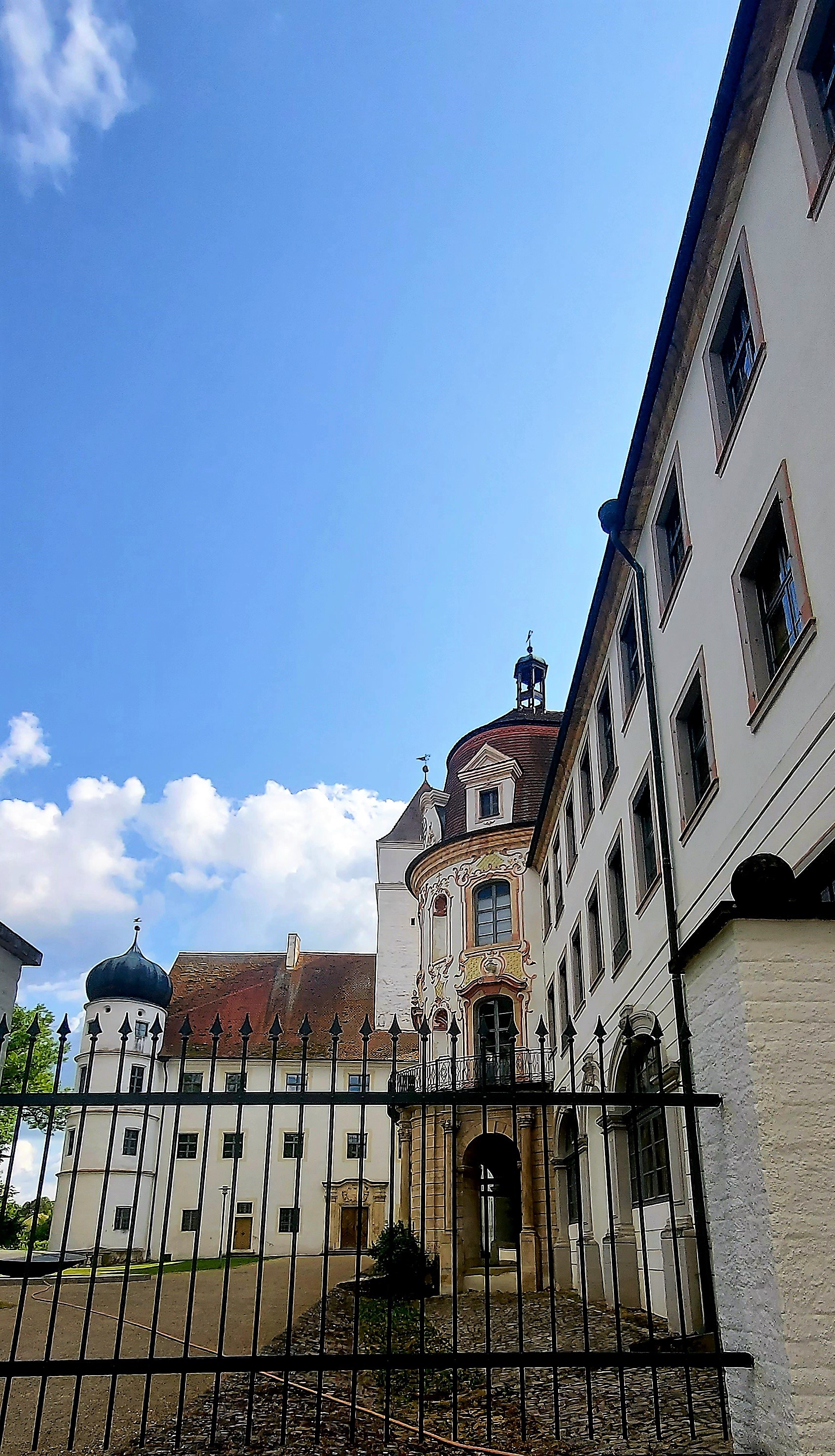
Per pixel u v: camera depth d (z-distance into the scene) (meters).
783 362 10.46
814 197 9.70
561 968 27.30
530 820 32.19
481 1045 30.20
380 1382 9.34
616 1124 17.66
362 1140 5.50
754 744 11.25
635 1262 16.97
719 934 5.33
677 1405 8.01
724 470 12.41
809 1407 4.41
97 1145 45.56
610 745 20.69
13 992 6.24
